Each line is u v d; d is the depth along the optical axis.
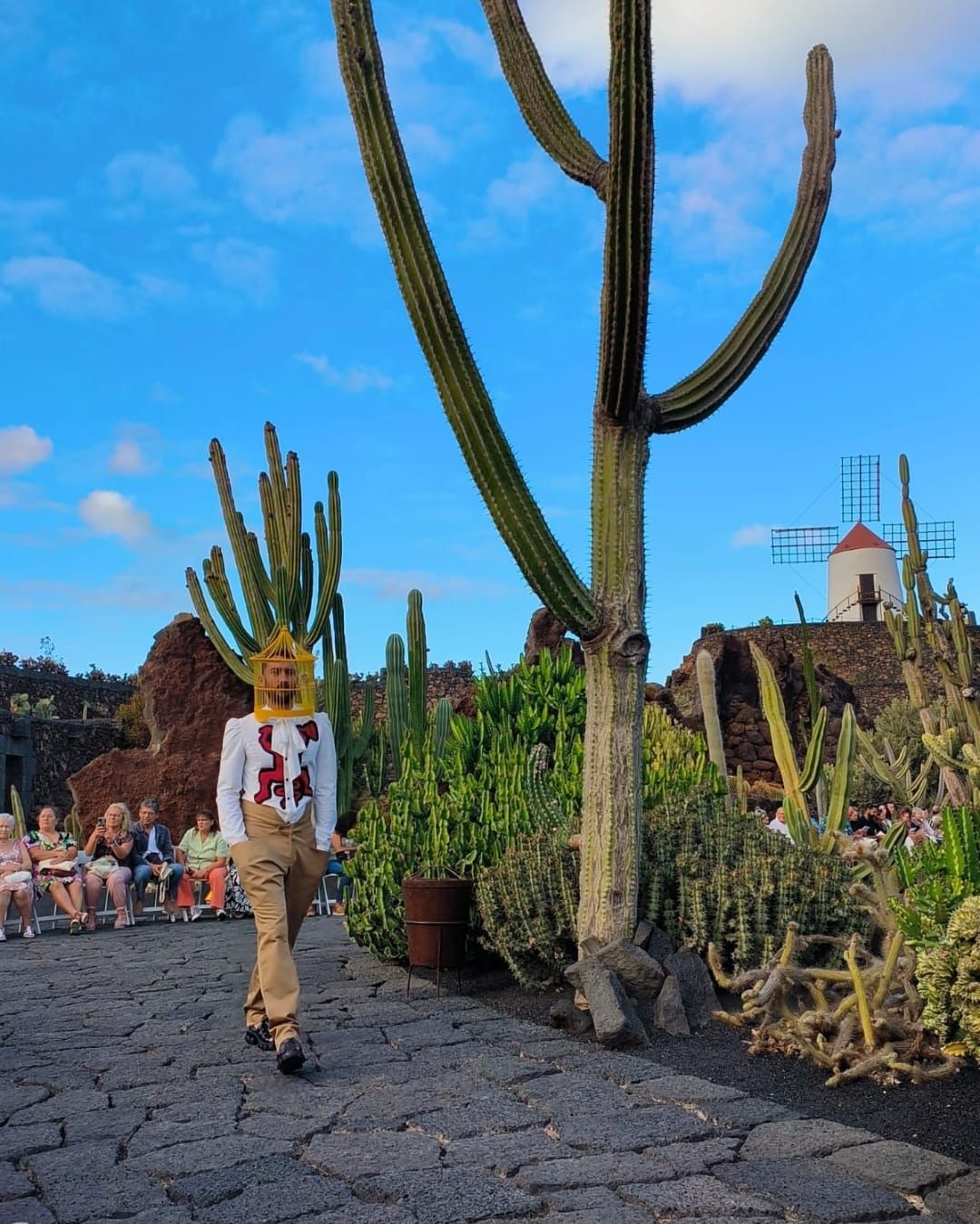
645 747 9.34
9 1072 5.07
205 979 7.87
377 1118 4.20
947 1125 3.98
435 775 8.61
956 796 12.72
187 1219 3.25
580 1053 5.23
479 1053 5.25
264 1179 3.56
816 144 6.91
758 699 28.94
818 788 11.39
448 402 5.67
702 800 7.20
